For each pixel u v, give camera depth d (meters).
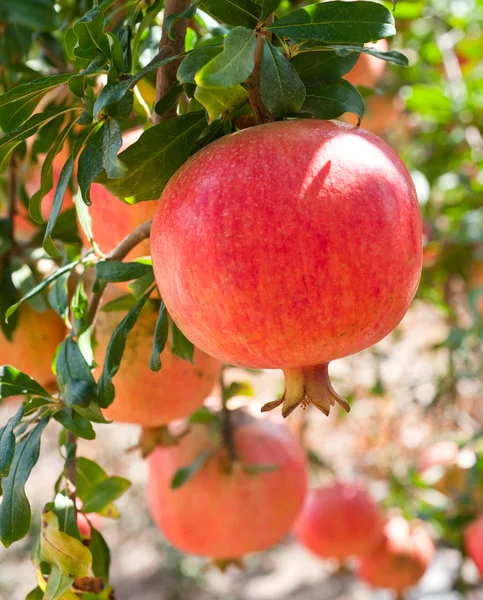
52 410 0.61
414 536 1.15
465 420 1.29
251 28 0.56
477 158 1.17
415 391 1.25
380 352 1.23
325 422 1.49
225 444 0.83
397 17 1.01
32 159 0.77
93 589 0.60
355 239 0.51
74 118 0.58
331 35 0.56
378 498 1.20
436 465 1.12
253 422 0.85
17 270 0.76
